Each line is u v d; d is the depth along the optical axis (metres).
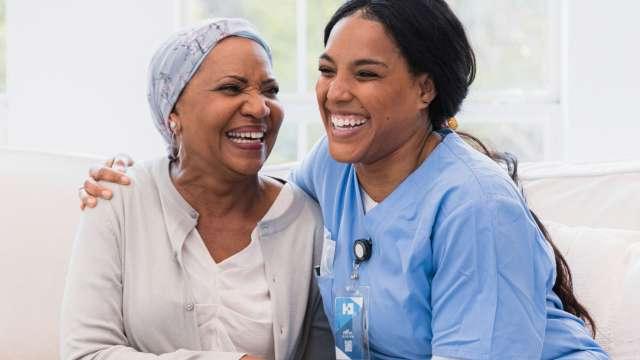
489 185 1.69
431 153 1.81
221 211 1.97
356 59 1.71
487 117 3.38
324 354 2.06
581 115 3.21
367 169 1.84
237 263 1.94
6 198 2.28
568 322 1.79
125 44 3.32
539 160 3.37
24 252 2.25
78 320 1.86
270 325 1.91
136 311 1.87
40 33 3.35
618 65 3.17
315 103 3.43
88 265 1.89
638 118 3.17
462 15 3.38
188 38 1.87
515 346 1.63
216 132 1.86
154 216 1.94
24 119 3.39
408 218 1.77
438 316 1.70
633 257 2.03
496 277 1.64
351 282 1.84
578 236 2.11
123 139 3.35
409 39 1.71
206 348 1.89
